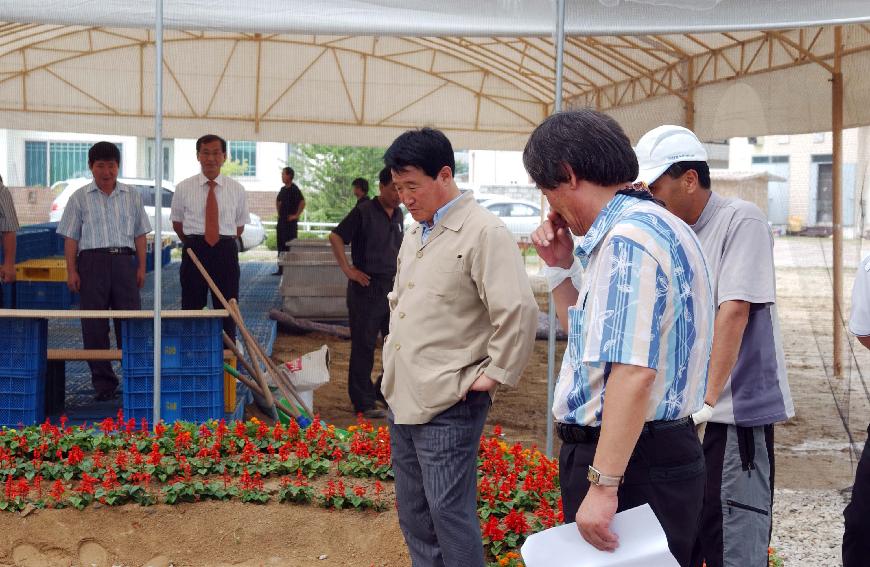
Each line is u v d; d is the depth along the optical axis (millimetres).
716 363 3783
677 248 2736
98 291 8414
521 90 20469
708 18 6875
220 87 20172
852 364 7387
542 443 8312
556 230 3270
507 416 9391
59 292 13672
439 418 3969
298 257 14219
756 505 3955
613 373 2650
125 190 8516
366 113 20594
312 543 5383
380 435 6176
